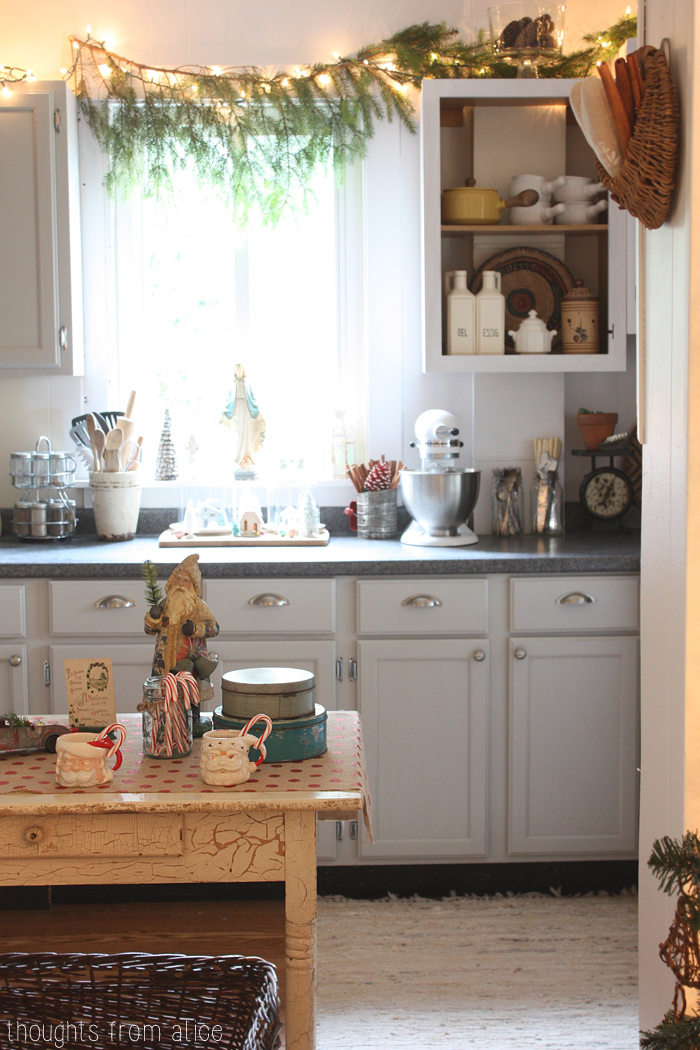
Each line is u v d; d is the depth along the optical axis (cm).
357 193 361
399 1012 240
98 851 151
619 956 266
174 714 167
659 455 176
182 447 368
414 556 299
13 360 334
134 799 148
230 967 192
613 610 296
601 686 298
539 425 351
